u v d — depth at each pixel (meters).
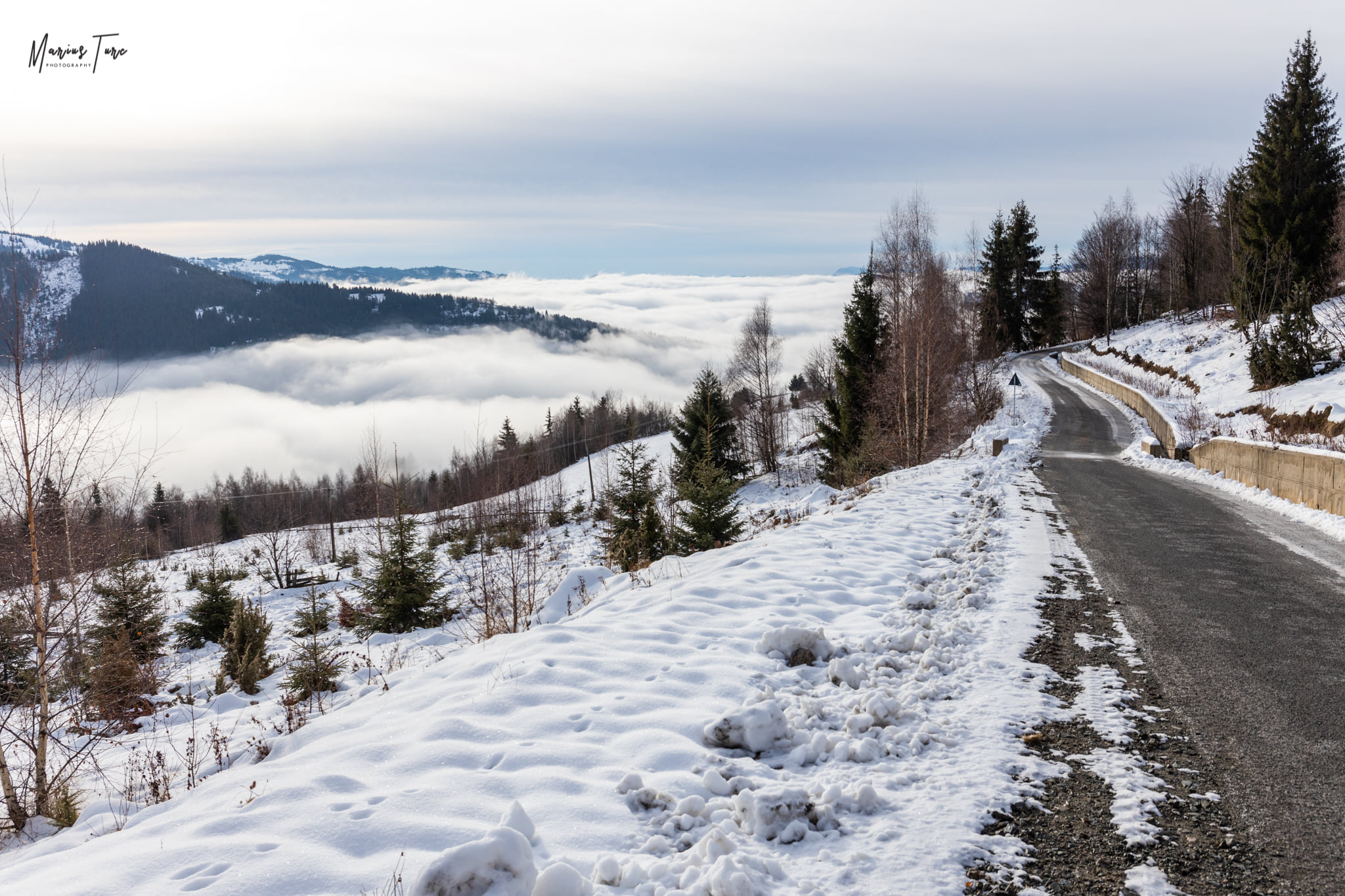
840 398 34.56
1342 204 36.44
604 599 9.49
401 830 3.71
